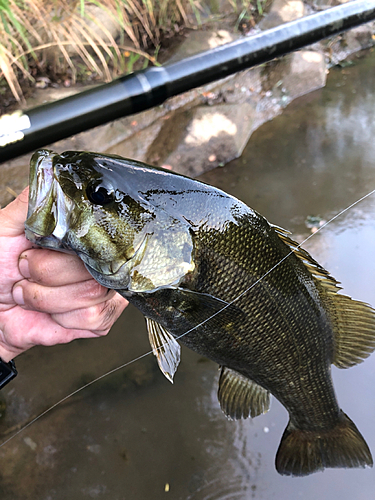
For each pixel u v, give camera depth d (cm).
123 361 61
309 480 55
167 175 28
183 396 60
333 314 34
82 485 53
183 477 54
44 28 78
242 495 53
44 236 27
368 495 55
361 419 59
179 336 31
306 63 104
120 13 77
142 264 28
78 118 23
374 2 30
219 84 96
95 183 27
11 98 76
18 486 52
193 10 100
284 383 36
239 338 31
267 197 82
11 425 55
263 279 30
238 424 58
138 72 25
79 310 30
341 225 77
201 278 28
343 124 98
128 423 57
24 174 70
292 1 114
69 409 57
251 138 95
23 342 33
